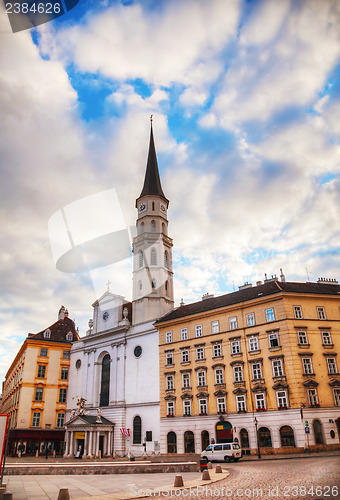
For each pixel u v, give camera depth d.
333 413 39.88
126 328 60.53
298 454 36.84
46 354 68.19
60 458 53.62
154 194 68.31
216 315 49.75
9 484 21.88
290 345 42.00
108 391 61.09
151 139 75.94
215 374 47.06
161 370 53.00
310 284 49.62
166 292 61.44
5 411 83.88
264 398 42.16
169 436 49.31
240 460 35.78
